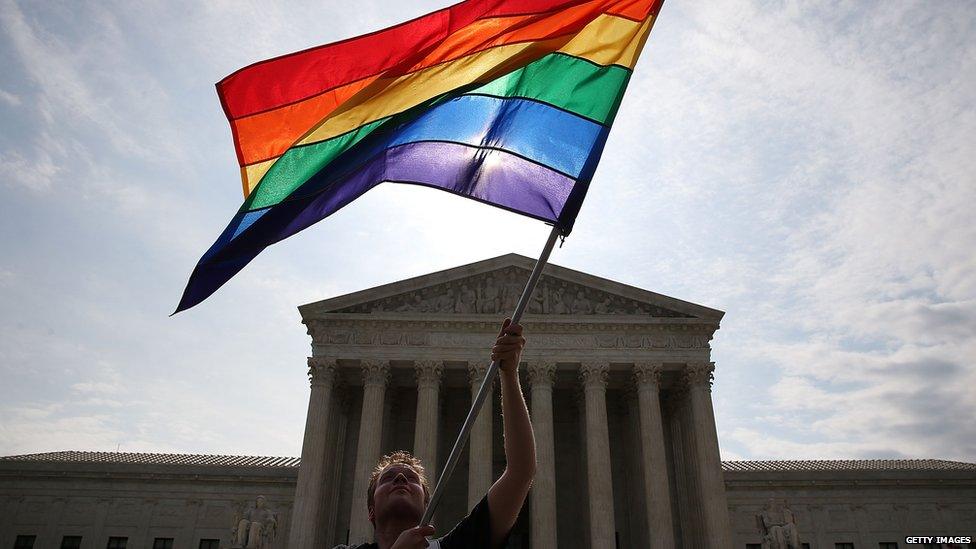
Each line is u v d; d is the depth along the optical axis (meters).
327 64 13.15
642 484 73.75
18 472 84.50
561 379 79.56
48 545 82.06
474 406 9.09
